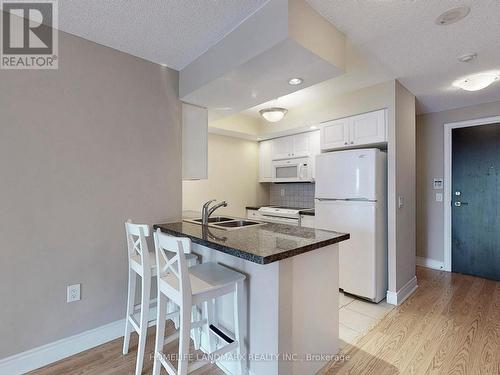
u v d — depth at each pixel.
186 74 2.34
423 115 3.89
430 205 3.84
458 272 3.61
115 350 1.91
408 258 2.98
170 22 1.73
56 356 1.79
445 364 1.75
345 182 2.85
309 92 3.01
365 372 1.68
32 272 1.71
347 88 2.90
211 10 1.61
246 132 3.98
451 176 3.66
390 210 2.71
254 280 1.56
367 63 2.32
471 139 3.50
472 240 3.50
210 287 1.43
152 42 1.98
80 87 1.89
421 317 2.39
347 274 2.83
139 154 2.19
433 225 3.81
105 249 2.01
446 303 2.68
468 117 3.51
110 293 2.03
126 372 1.68
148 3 1.55
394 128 2.66
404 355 1.85
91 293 1.94
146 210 2.23
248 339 1.58
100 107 1.98
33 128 1.71
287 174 4.16
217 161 4.10
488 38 1.93
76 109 1.87
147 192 2.23
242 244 1.53
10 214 1.63
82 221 1.90
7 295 1.62
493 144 3.34
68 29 1.80
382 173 2.76
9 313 1.63
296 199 4.48
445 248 3.70
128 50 2.09
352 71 2.48
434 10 1.61
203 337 1.93
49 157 1.76
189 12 1.63
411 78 2.64
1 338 1.61
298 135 3.99
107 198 2.01
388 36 1.89
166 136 2.36
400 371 1.69
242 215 4.42
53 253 1.78
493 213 3.35
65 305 1.83
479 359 1.80
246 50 1.70
